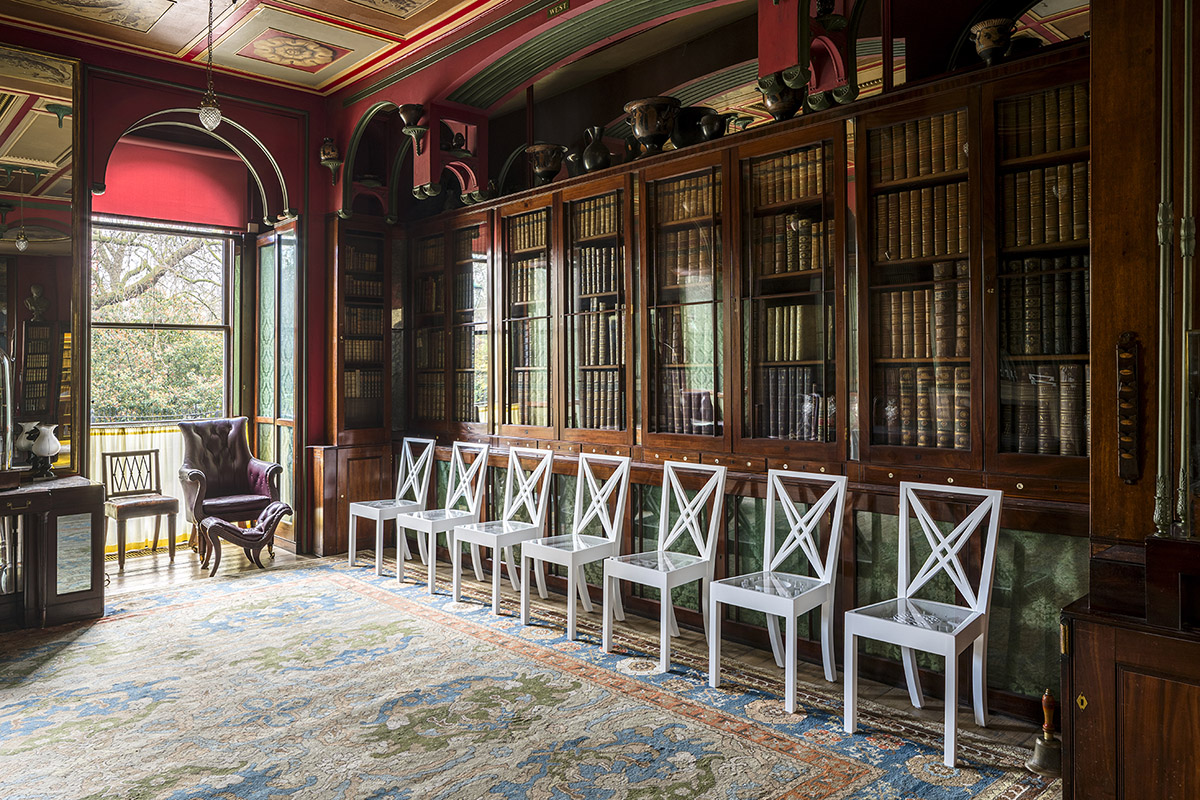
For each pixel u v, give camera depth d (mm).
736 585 3668
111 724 3307
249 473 6816
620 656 4125
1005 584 3359
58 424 5227
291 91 6535
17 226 5137
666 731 3209
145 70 5770
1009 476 3342
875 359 3811
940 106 3533
